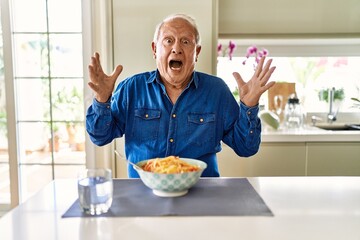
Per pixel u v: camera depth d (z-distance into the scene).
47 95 2.00
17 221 0.70
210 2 1.83
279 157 1.93
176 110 1.27
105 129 1.16
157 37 1.25
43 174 2.07
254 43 2.35
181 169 0.87
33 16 1.94
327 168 1.94
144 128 1.26
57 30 1.94
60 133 2.04
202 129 1.27
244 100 1.12
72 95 2.00
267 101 2.40
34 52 1.97
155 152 1.25
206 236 0.62
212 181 1.01
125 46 1.85
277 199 0.84
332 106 2.43
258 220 0.70
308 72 2.45
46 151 2.05
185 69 1.23
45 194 0.89
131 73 1.86
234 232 0.64
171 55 1.20
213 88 1.32
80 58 1.96
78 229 0.66
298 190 0.91
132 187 0.95
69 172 2.06
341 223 0.69
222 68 2.41
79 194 0.75
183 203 0.81
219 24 2.17
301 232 0.64
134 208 0.77
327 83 2.46
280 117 2.37
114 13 1.83
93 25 1.87
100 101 1.09
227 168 1.94
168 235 0.63
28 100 2.01
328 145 1.92
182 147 1.25
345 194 0.87
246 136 1.17
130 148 1.29
